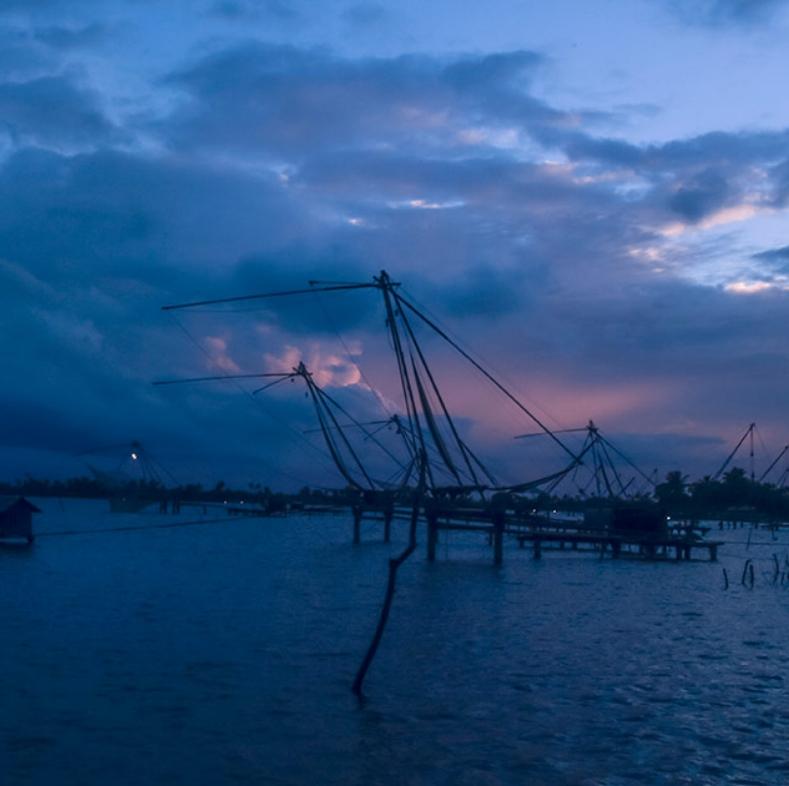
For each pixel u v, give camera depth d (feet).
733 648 78.28
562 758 46.73
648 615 98.32
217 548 199.82
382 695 57.98
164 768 44.14
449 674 64.39
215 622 85.10
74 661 66.39
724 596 119.65
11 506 187.01
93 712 53.11
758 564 184.03
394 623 86.38
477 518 161.38
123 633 78.28
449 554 189.88
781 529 420.36
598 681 63.57
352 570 144.25
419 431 138.92
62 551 179.93
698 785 43.29
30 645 72.28
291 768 44.47
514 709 55.57
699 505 445.37
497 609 98.73
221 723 51.42
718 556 214.90
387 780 43.14
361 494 203.31
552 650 74.49
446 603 102.83
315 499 321.52
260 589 114.11
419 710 54.80
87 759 45.19
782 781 44.09
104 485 436.35
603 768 45.44
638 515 192.85
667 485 463.01
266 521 402.11
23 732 49.16
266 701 56.03
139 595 106.11
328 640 76.13
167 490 432.66
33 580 122.42
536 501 177.37
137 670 63.67
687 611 102.94
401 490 179.01
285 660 67.72
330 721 52.21
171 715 52.80
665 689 61.67
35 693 57.00
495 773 44.37
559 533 198.39
